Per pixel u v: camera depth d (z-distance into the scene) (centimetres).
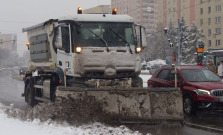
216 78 1273
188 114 1186
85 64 994
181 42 8269
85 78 1004
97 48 1010
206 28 9006
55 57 1180
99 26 1041
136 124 920
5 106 1398
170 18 11769
